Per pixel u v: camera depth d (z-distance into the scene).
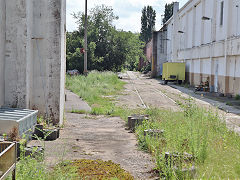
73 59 49.12
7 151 4.67
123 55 55.50
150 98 23.34
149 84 40.38
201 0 35.50
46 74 11.21
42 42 11.16
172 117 12.54
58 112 11.34
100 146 8.68
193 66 39.62
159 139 8.25
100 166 6.57
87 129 11.56
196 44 38.56
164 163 6.27
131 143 9.18
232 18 26.12
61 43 11.41
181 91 30.91
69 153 7.66
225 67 26.36
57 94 11.27
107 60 54.25
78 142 9.09
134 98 23.27
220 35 29.30
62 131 10.91
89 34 53.56
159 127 10.05
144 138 8.82
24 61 10.19
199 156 6.53
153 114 13.48
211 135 8.67
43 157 6.52
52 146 8.27
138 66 105.38
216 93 28.66
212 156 6.72
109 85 32.16
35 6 11.06
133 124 11.45
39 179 5.05
